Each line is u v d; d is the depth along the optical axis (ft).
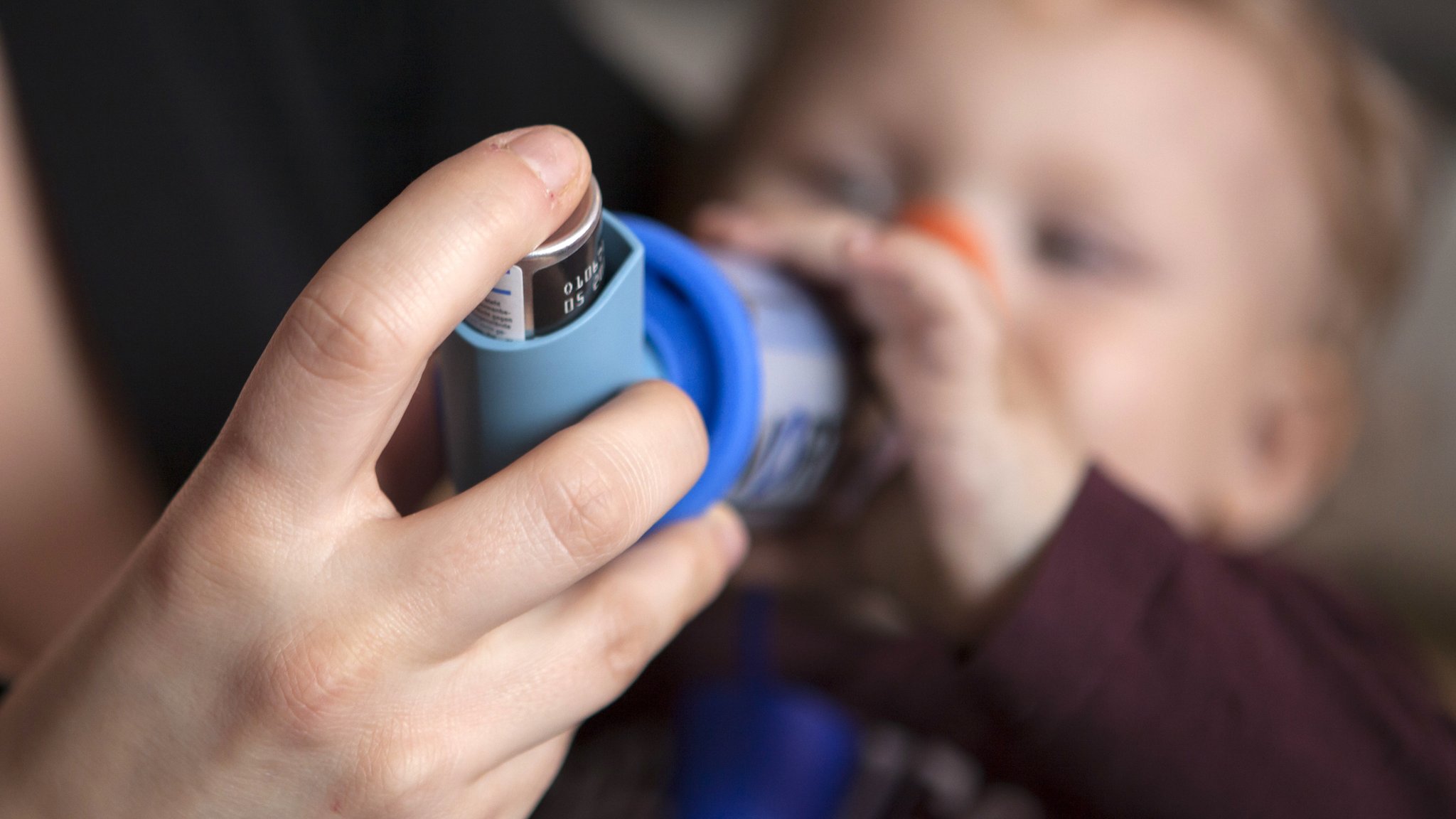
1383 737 2.11
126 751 1.05
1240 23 2.74
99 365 1.53
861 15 2.72
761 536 2.00
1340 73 3.14
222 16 1.88
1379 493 3.96
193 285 1.57
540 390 1.08
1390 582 3.99
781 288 1.77
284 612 0.99
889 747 2.52
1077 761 1.79
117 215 1.53
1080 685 1.71
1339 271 3.06
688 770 2.11
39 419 1.46
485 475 1.16
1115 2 2.63
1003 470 1.75
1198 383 2.62
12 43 1.49
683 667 2.73
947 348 1.73
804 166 2.71
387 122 2.33
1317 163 2.88
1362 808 1.94
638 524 1.04
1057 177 2.52
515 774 1.21
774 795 2.06
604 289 1.09
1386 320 3.60
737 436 1.34
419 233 0.90
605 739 2.60
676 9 4.50
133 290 1.52
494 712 1.10
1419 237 3.74
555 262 0.99
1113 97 2.52
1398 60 3.89
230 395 1.58
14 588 1.48
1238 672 1.82
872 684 2.73
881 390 1.79
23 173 1.49
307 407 0.92
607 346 1.09
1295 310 2.90
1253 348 2.78
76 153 1.51
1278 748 1.84
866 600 2.43
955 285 1.71
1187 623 1.76
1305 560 3.90
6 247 1.44
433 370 1.36
